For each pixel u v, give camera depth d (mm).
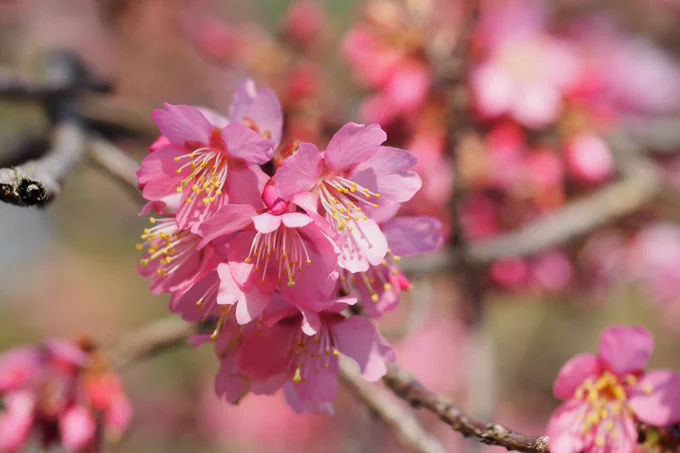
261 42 616
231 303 360
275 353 375
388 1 520
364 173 372
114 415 455
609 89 595
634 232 602
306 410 378
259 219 359
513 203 526
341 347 373
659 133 619
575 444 382
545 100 509
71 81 465
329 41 670
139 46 734
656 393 384
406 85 502
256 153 365
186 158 369
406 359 725
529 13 539
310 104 556
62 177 403
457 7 526
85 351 457
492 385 500
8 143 500
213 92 748
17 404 451
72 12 695
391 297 377
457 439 683
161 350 457
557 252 556
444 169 502
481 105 506
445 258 478
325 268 365
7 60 676
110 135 543
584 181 527
